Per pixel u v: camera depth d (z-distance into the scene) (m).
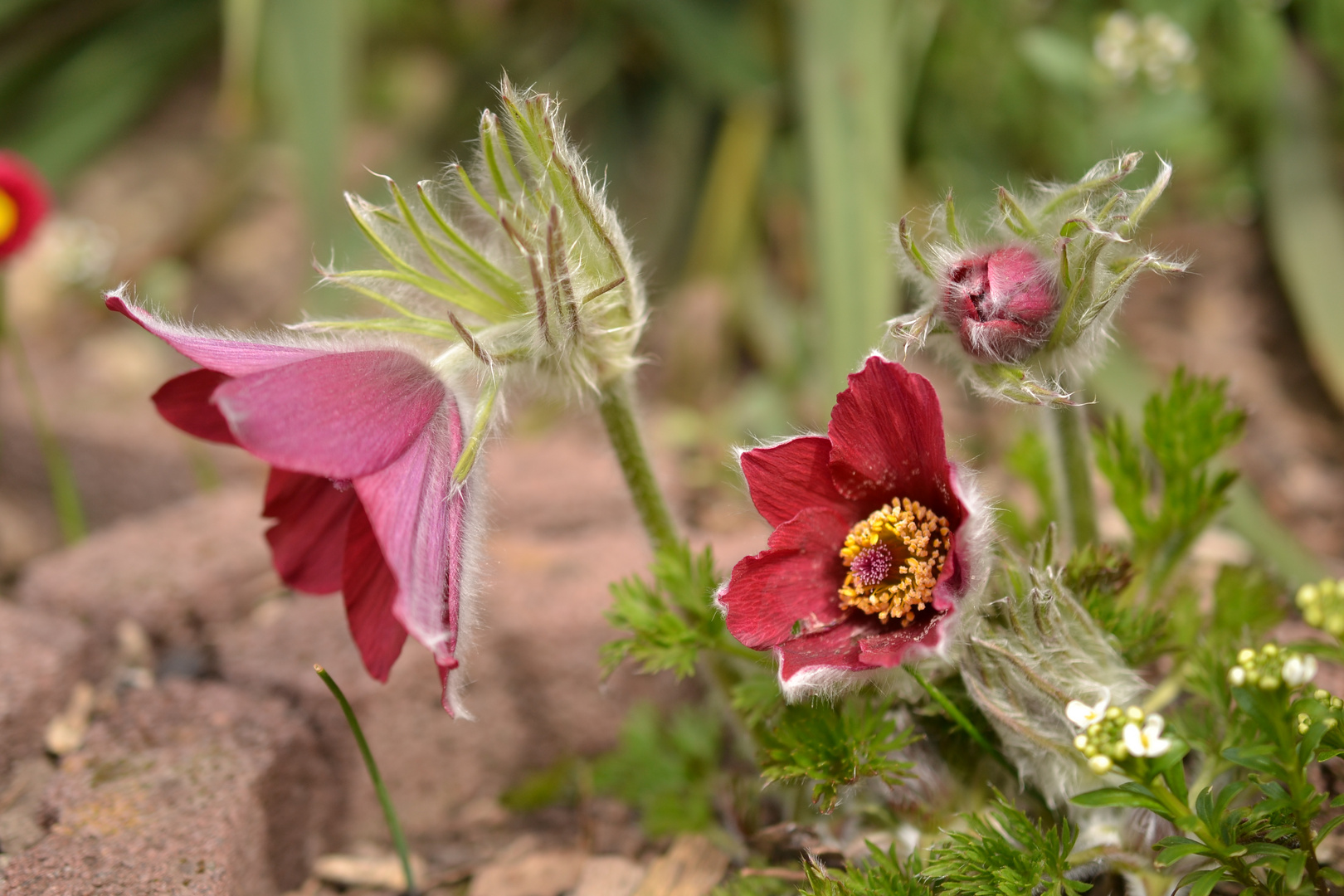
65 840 0.52
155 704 0.56
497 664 0.58
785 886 0.52
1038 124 0.79
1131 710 0.46
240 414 0.46
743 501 0.63
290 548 0.50
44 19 0.97
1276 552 0.60
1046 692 0.48
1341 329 0.67
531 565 0.61
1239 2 0.75
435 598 0.46
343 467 0.46
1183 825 0.46
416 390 0.48
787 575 0.48
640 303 0.51
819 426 0.67
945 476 0.47
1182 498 0.53
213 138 1.07
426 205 0.49
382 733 0.57
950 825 0.50
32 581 0.60
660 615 0.51
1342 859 0.51
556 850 0.55
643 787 0.55
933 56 0.81
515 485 0.65
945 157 0.82
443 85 1.03
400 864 0.56
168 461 0.74
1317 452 0.66
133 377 0.83
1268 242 0.76
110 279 0.90
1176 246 0.77
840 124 0.67
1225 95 0.77
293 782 0.55
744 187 0.84
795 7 0.79
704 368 0.77
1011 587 0.48
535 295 0.48
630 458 0.52
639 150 0.92
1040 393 0.48
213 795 0.53
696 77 0.89
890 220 0.66
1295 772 0.46
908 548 0.48
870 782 0.51
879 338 0.64
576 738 0.58
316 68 0.76
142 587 0.59
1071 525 0.54
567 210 0.49
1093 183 0.48
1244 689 0.46
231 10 0.75
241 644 0.58
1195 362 0.71
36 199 0.64
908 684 0.49
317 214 0.76
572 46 0.95
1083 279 0.48
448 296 0.50
